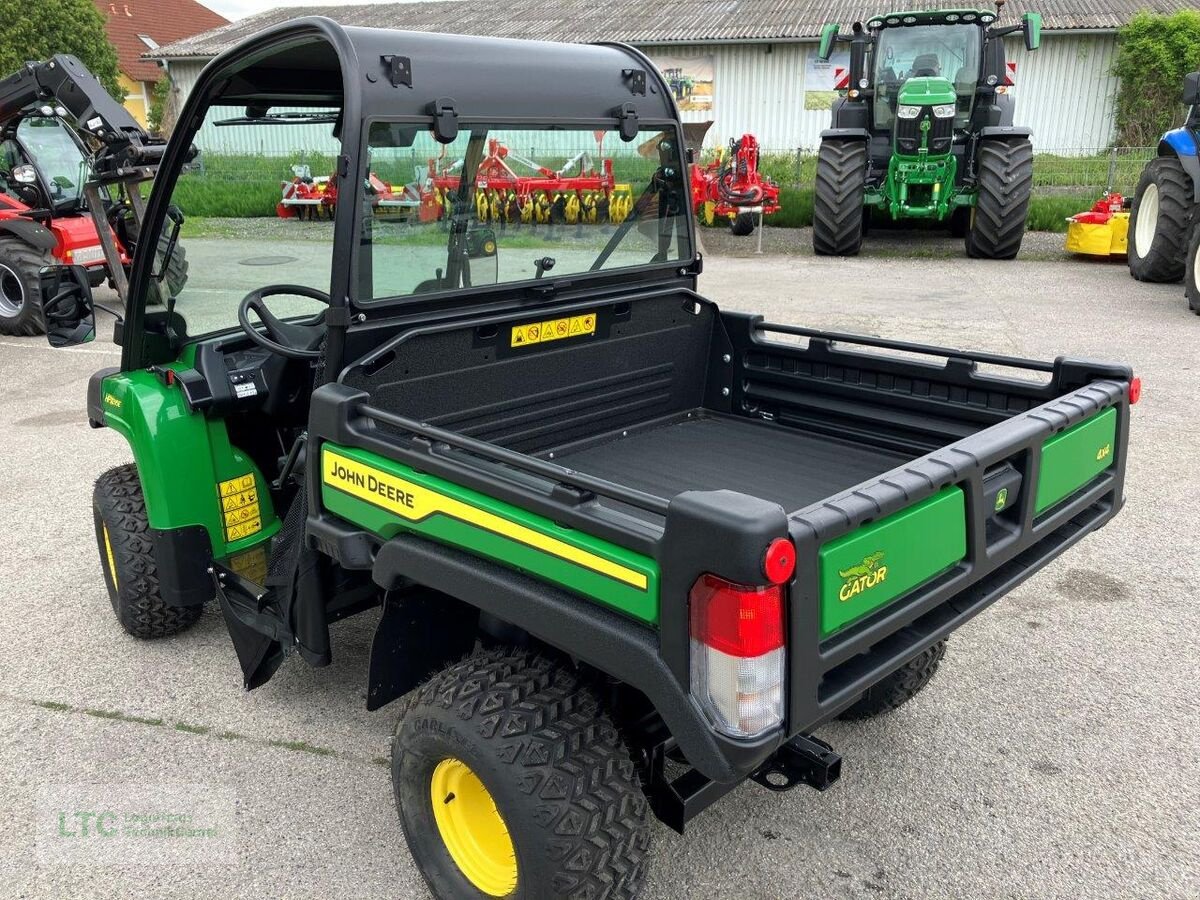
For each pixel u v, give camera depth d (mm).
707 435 3439
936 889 2457
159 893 2486
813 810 2756
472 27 26344
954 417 3072
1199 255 8500
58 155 9133
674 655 1753
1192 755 2965
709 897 2439
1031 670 3441
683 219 3424
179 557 3234
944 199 11984
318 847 2637
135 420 3166
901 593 1975
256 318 3209
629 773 2043
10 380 7648
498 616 2082
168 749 3061
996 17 11969
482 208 2756
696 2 26406
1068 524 2662
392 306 2574
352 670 3506
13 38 24906
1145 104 21703
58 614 3949
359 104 2367
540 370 3057
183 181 2930
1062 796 2797
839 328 8211
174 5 42469
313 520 2539
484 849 2299
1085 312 8773
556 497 1961
